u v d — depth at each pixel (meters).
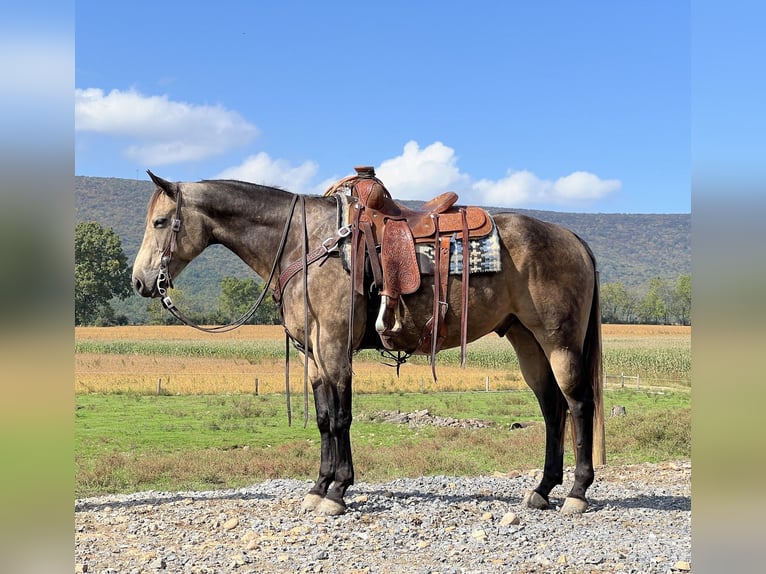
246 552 4.60
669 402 21.41
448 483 7.13
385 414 17.64
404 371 36.72
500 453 11.54
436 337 5.34
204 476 9.38
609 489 6.79
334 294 5.31
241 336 69.00
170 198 5.48
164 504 6.00
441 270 5.29
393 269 5.21
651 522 5.35
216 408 20.86
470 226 5.38
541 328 5.49
